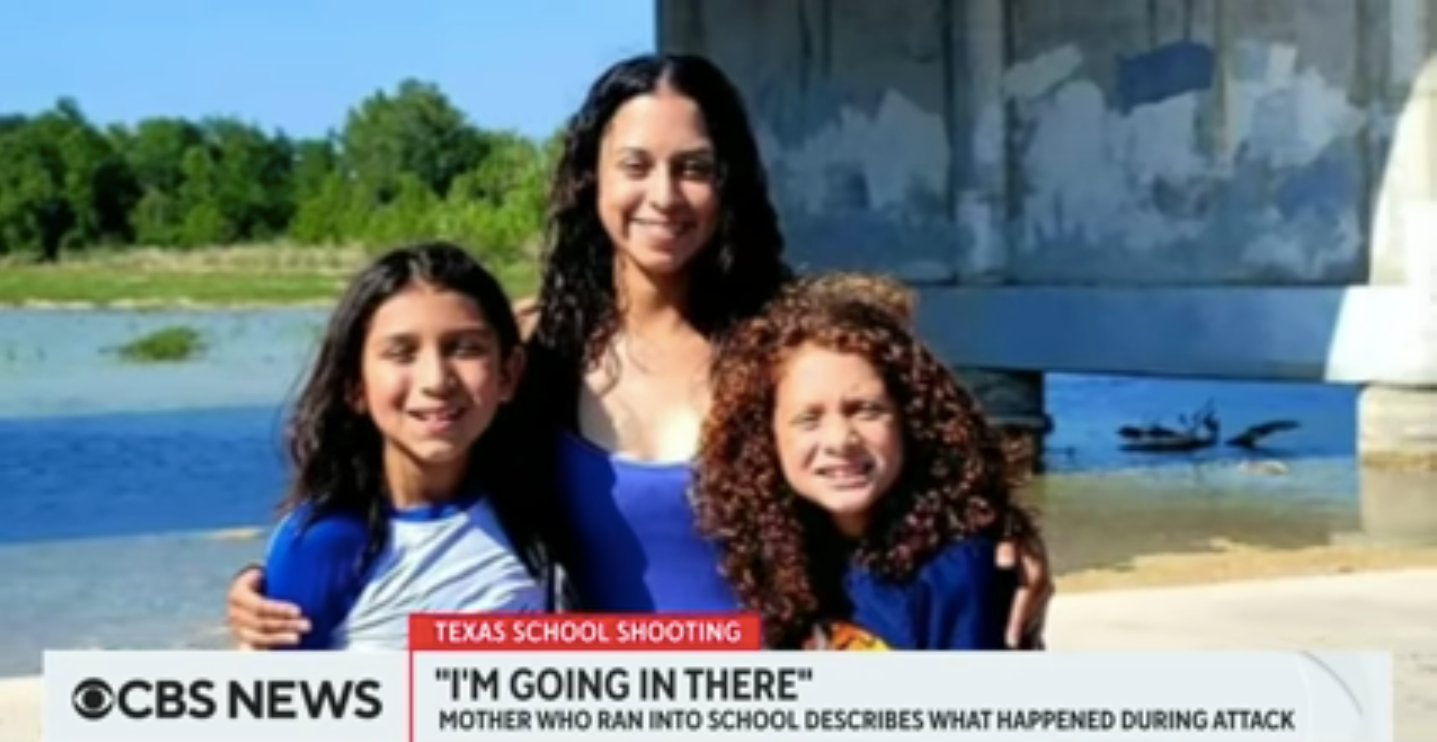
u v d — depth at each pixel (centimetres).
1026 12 2975
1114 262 2884
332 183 13138
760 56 3300
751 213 432
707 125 426
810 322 395
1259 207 2719
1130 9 2848
